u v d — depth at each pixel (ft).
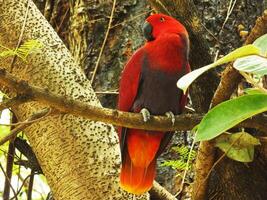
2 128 35.91
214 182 26.50
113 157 24.90
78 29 35.47
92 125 25.16
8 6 27.73
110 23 32.68
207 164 22.66
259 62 14.69
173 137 30.68
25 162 32.63
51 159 24.88
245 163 24.00
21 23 27.30
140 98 27.96
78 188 24.20
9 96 21.99
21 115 25.95
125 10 34.60
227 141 21.76
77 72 26.30
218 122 14.74
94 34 34.91
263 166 24.32
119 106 28.35
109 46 34.37
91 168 24.47
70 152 24.67
